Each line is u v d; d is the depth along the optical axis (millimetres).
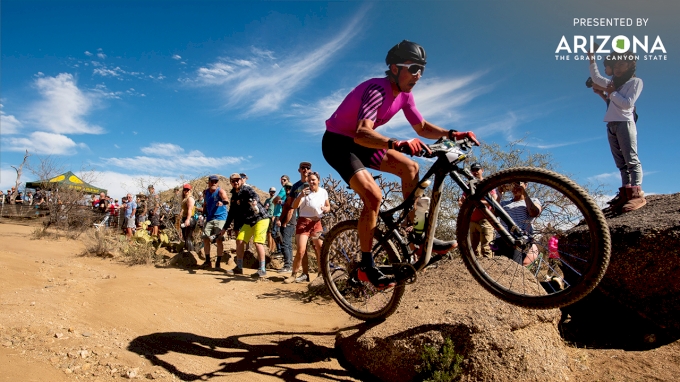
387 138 2777
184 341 3691
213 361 3318
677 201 3943
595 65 4875
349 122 3146
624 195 4461
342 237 5711
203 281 6438
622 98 4465
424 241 2902
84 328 3699
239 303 5246
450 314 3072
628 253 3551
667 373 2904
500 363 2836
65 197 12141
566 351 3352
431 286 3830
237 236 7500
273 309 5066
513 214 3215
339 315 4824
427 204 2975
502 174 2582
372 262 3225
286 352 3637
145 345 3494
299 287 6344
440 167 2826
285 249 7887
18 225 14016
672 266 3346
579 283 2355
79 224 12344
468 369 2836
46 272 6031
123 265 7695
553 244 3680
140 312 4367
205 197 8711
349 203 7016
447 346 2865
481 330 2896
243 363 3324
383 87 3043
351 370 3309
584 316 3984
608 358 3229
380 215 3307
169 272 7109
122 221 13453
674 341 3348
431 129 3305
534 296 2555
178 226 10031
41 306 4164
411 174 3234
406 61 2961
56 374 2766
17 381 2578
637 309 3551
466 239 2803
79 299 4621
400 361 2998
